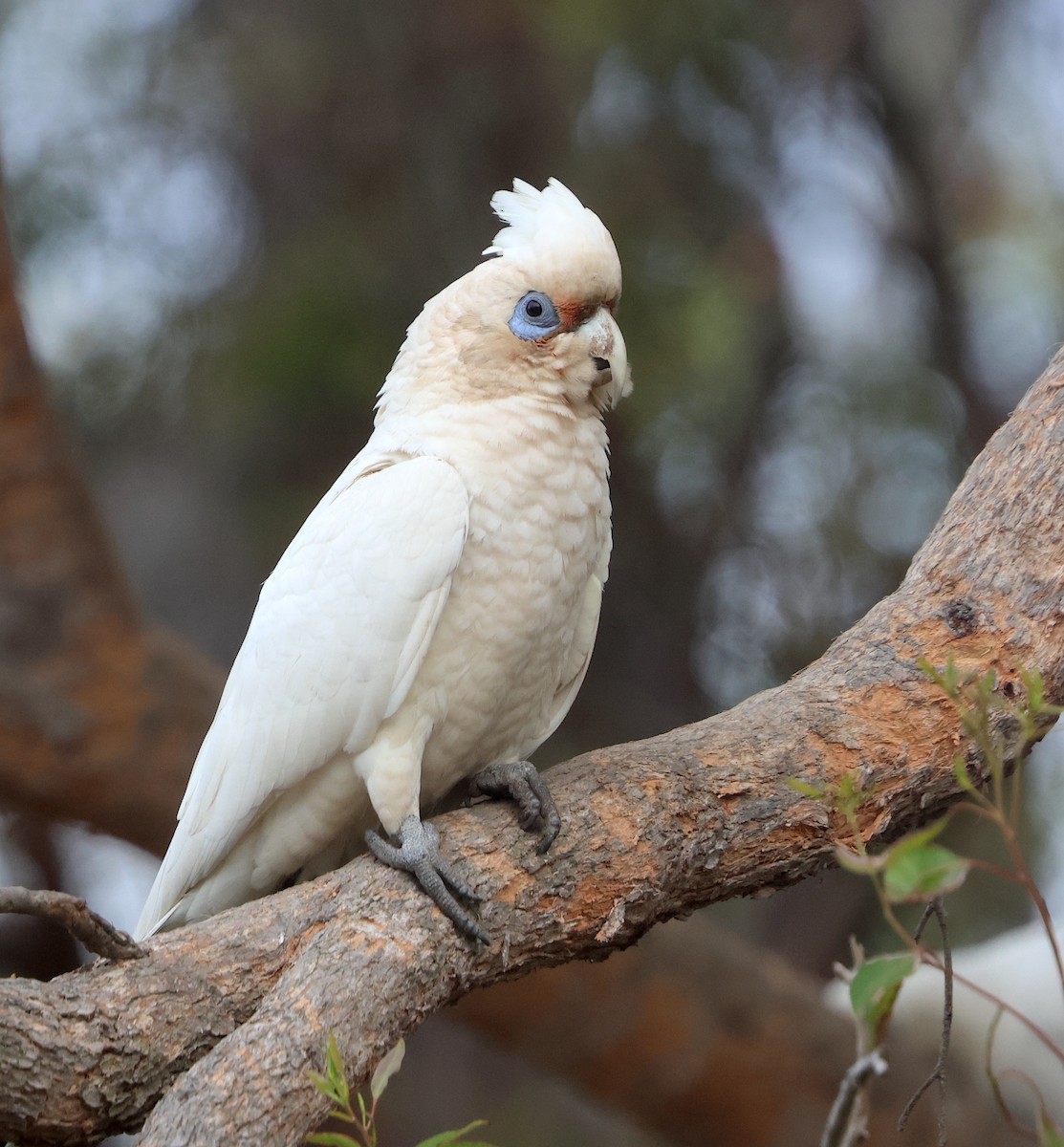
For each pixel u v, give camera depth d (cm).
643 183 1441
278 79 1466
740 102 1460
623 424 1410
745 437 1480
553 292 688
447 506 665
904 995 1094
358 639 659
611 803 616
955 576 653
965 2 1633
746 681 1476
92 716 1110
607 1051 1172
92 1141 540
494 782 670
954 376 1499
